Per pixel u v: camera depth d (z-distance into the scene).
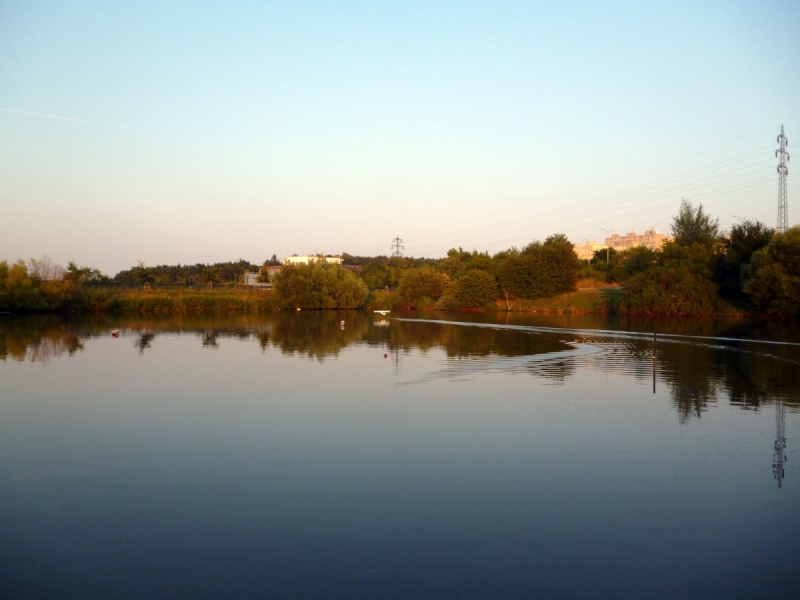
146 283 103.31
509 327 61.50
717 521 12.09
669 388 25.45
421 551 10.84
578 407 21.67
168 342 44.34
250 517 12.17
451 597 9.47
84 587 9.76
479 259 111.19
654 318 77.44
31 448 16.69
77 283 82.25
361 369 30.81
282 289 95.00
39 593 9.59
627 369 30.92
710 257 84.50
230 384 26.33
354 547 10.98
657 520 12.11
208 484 13.94
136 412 20.89
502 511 12.47
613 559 10.62
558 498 13.15
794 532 11.63
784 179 82.06
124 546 11.04
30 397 23.47
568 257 98.88
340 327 60.53
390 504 12.80
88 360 34.09
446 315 85.75
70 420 19.77
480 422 19.45
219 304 91.06
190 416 20.28
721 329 58.69
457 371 30.09
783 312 70.38
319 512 12.40
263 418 19.98
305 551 10.84
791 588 9.76
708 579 10.02
